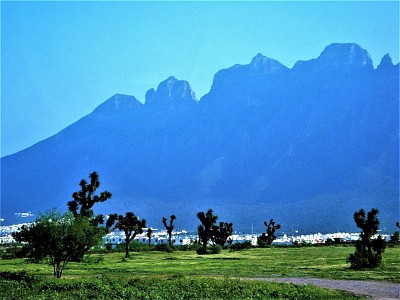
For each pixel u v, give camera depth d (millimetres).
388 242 145250
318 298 42594
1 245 158125
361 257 71938
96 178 82438
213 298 41438
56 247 58938
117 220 110562
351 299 41406
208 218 142375
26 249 60312
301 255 105938
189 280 50188
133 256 114750
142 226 112688
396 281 54875
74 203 80750
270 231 172250
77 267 79812
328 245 155375
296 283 52844
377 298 42000
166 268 77062
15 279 48812
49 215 60219
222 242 150000
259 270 71125
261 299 41250
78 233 59625
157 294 42219
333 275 61812
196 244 163625
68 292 43438
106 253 131250
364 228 75438
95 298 40875
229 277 58969
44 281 48625
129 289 44000
